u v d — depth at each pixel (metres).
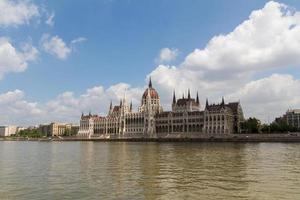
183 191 34.31
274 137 183.62
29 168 56.59
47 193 34.09
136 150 117.19
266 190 34.47
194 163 62.81
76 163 65.75
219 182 39.53
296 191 33.91
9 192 34.75
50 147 160.75
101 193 33.78
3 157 85.31
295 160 67.69
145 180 41.53
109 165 60.84
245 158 73.56
